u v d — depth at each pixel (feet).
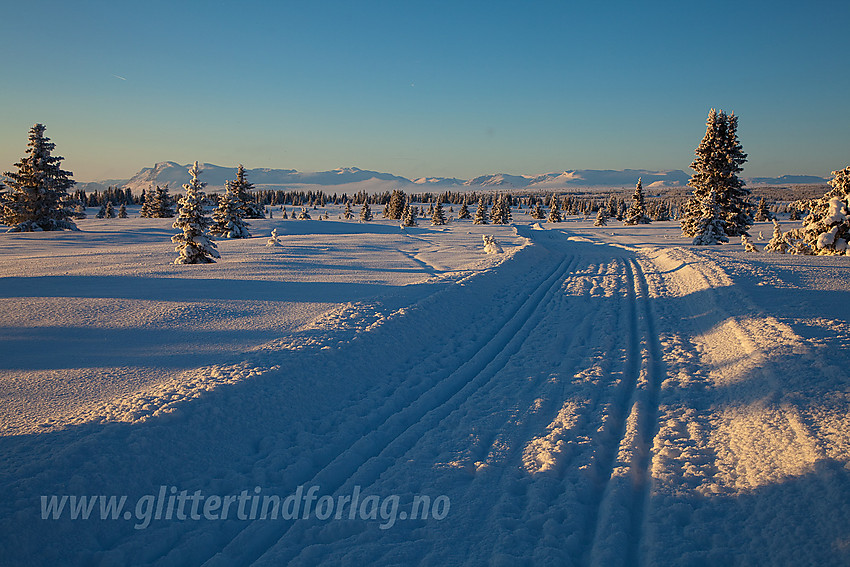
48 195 133.08
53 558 11.67
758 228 163.53
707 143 140.15
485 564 11.49
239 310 35.32
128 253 83.66
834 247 70.18
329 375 23.22
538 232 203.82
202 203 65.87
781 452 15.08
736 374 22.24
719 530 12.29
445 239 130.41
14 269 57.26
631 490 14.49
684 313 37.93
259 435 18.24
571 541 12.19
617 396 21.58
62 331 28.60
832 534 11.29
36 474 13.28
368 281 50.98
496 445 17.44
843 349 22.11
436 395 22.90
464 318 38.01
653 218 316.19
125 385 20.40
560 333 33.06
